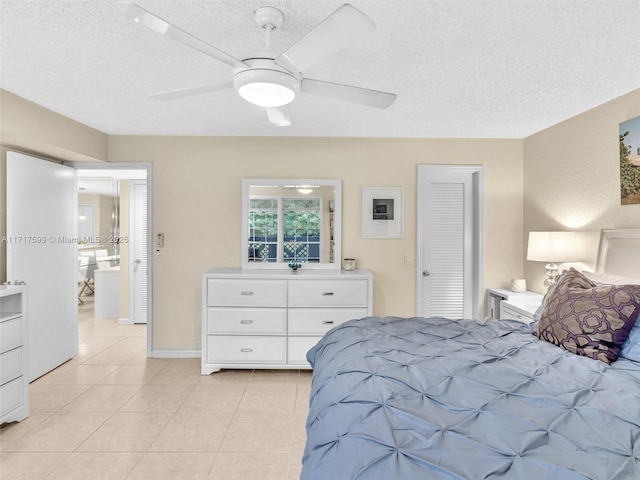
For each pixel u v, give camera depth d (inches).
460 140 153.8
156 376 133.2
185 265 153.2
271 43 69.6
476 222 156.1
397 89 103.3
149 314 152.6
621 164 106.0
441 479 33.8
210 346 135.0
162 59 86.7
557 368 61.8
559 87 101.3
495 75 94.4
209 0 63.8
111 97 110.6
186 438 92.9
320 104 116.3
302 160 153.5
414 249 154.9
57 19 70.1
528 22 70.9
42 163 134.7
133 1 64.0
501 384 54.3
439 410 47.1
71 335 150.9
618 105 107.6
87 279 281.6
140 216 206.8
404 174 154.2
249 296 135.2
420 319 96.5
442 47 80.5
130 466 81.6
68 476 78.1
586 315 71.9
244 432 95.9
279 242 153.2
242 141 152.9
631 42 78.0
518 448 38.4
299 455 86.1
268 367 135.2
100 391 120.4
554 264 127.3
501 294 141.2
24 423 100.0
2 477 77.5
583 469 35.1
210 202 153.0
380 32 74.4
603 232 107.7
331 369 64.7
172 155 152.1
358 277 135.9
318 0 63.9
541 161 142.2
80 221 254.2
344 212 154.3
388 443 39.4
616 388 52.7
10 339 98.1
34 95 108.7
